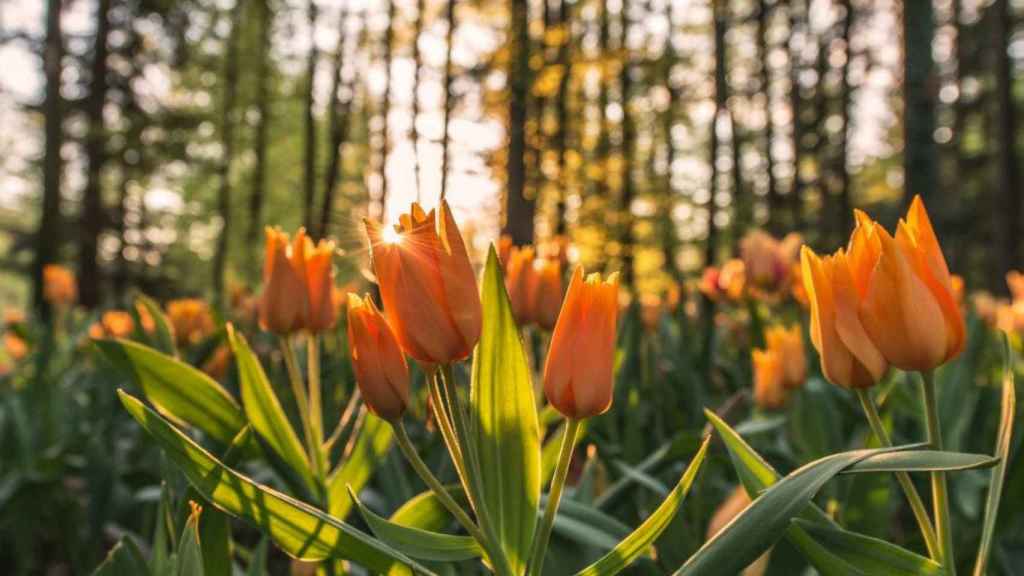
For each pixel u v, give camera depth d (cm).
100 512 249
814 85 2303
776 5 2261
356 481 161
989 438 238
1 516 291
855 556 103
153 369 153
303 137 2888
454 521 172
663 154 2303
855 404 257
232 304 441
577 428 107
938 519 108
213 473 99
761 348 319
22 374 479
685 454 205
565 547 162
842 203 2219
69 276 610
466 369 239
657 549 160
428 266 102
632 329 276
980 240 2316
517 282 196
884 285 104
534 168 1794
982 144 2773
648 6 2130
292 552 104
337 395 293
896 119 2417
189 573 108
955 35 2353
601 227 1803
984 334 256
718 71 2128
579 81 1852
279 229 163
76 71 2158
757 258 358
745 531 90
